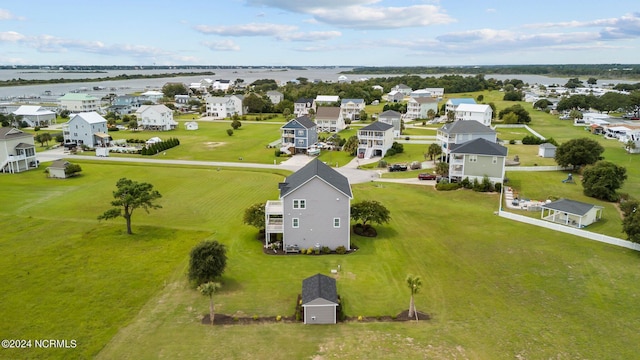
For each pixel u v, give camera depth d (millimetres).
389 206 59281
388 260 42188
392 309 33219
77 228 50312
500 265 40562
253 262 41750
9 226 50562
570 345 28219
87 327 30344
